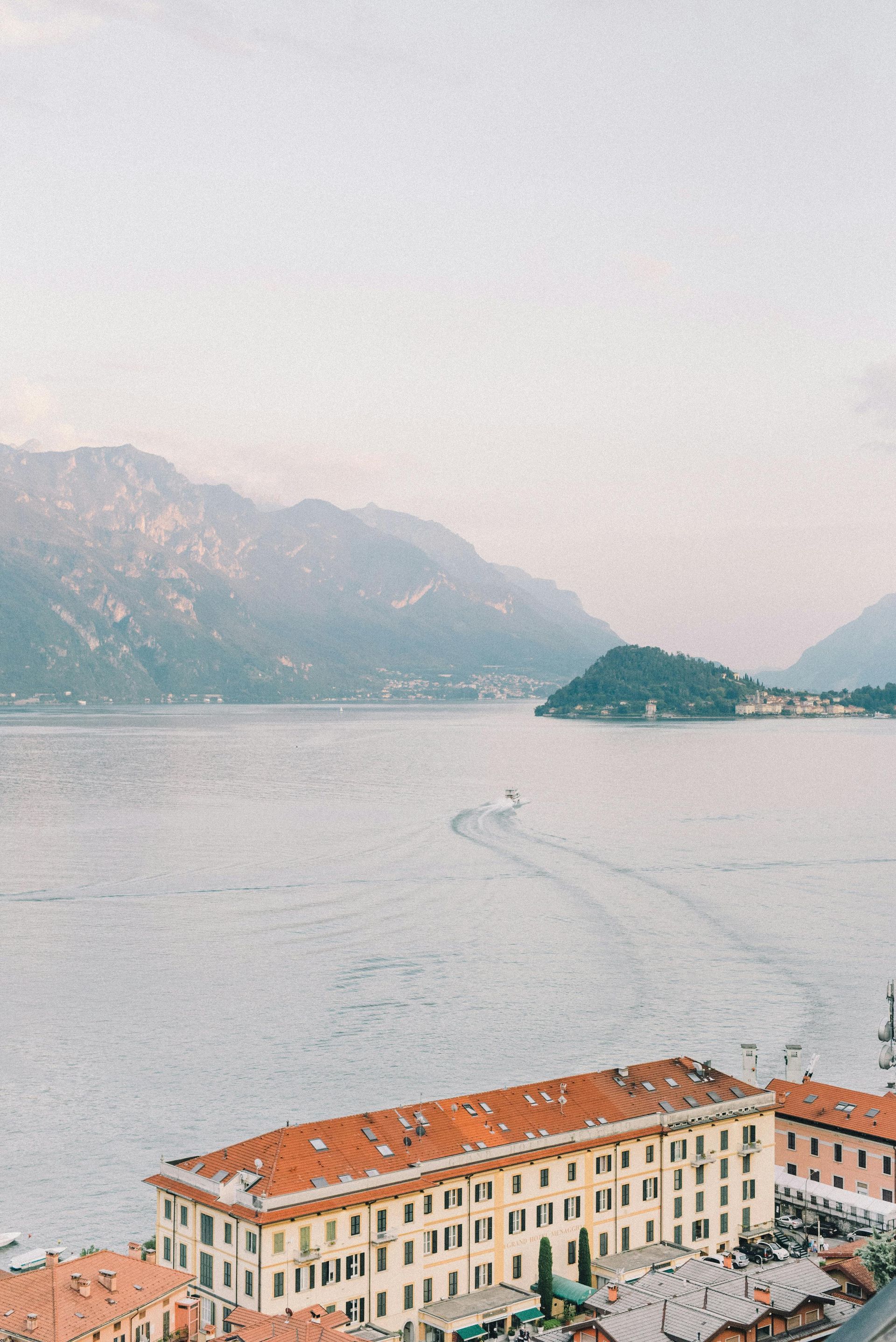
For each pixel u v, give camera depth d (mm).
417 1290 102875
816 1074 167750
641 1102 120250
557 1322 105375
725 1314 88625
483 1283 106938
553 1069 169750
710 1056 175250
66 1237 121688
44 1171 137125
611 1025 190500
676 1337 86125
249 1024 190500
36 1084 164125
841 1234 122562
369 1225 99875
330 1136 105312
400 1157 104750
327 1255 97438
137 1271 92125
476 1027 189250
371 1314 100125
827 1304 92875
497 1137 110125
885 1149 122125
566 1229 111875
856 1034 186250
